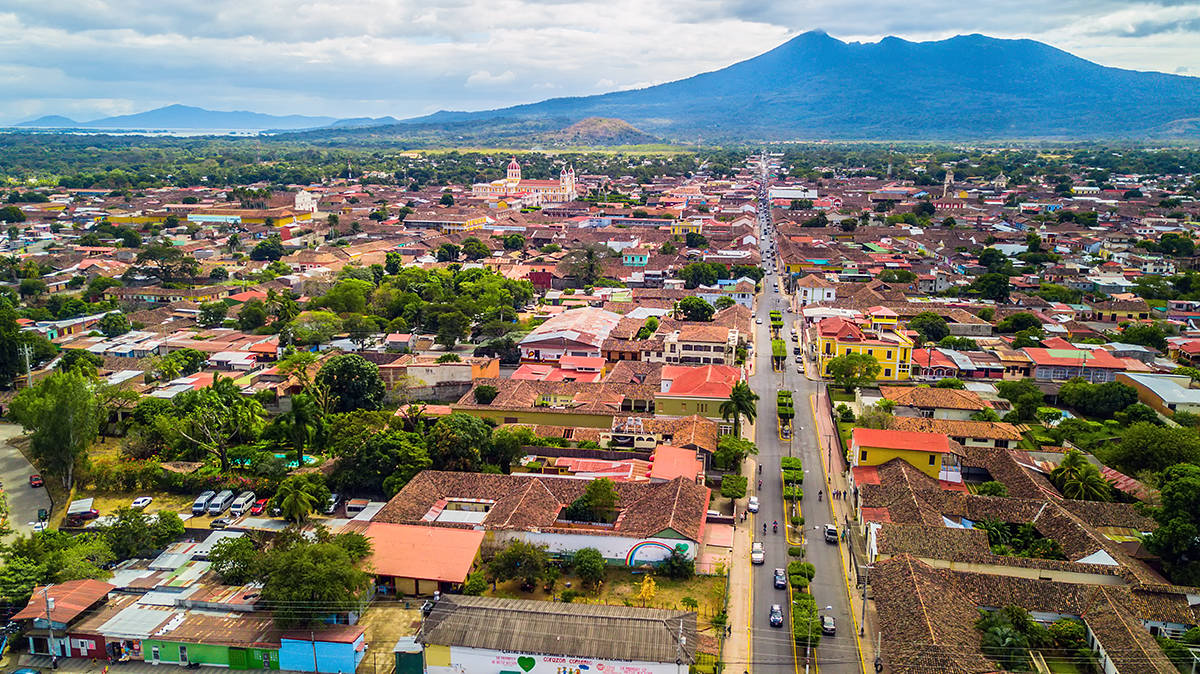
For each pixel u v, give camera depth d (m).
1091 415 173.75
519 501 122.81
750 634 99.88
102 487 140.75
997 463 141.12
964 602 99.25
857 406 172.75
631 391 169.25
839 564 116.44
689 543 112.88
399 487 132.00
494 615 93.88
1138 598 99.31
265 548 111.50
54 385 144.00
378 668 94.00
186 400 157.50
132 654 97.00
